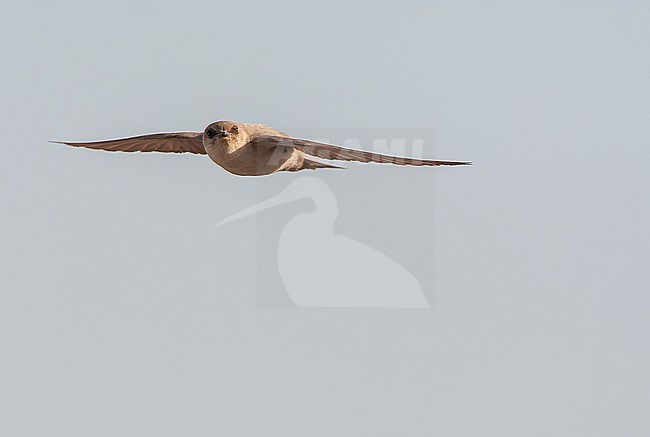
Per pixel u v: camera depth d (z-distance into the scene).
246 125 9.43
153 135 9.93
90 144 10.18
